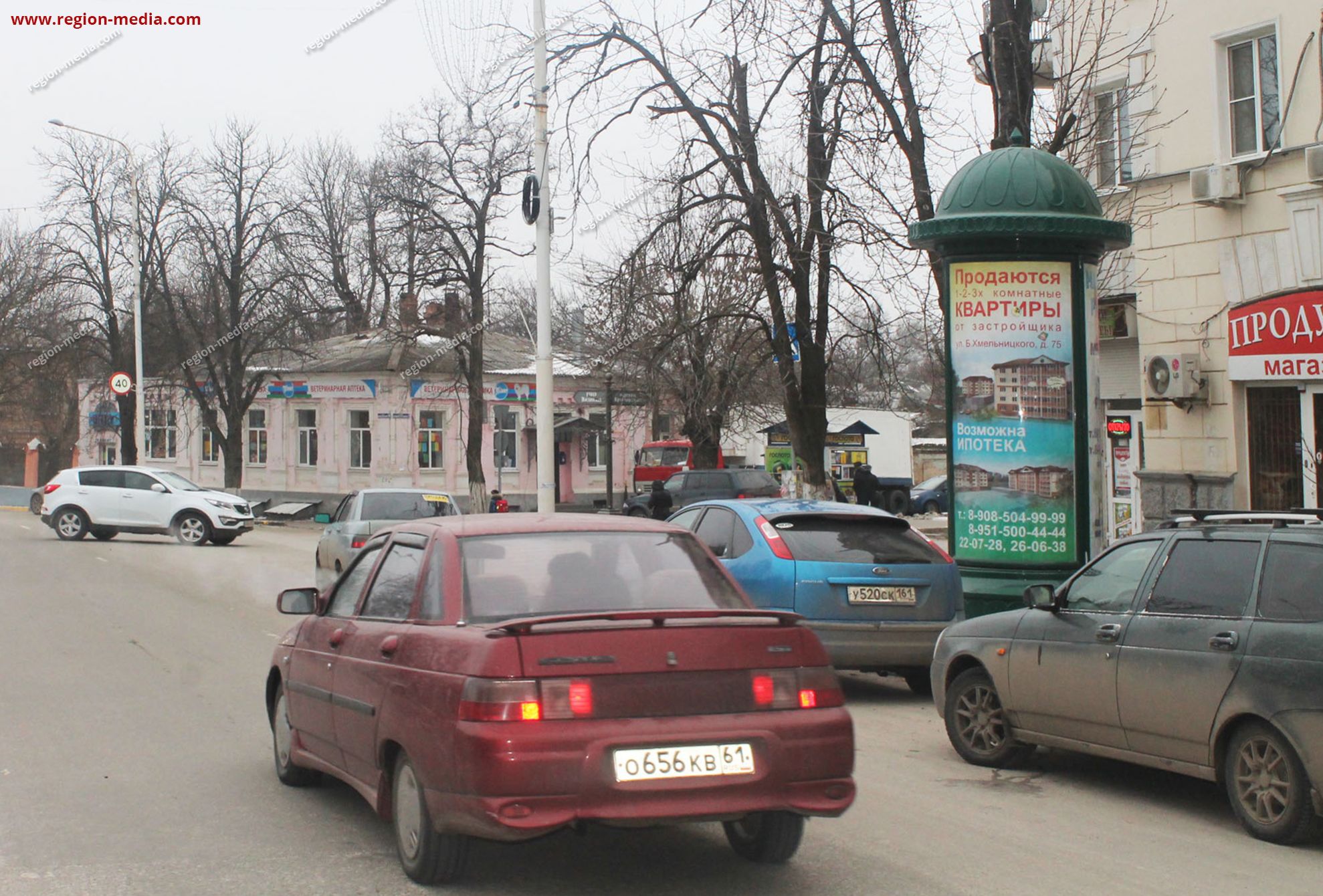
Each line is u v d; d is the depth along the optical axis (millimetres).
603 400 47719
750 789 4770
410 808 5164
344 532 19406
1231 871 5508
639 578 5543
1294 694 5805
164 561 24438
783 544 9727
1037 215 10898
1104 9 15445
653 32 19047
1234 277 15547
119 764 7547
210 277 43500
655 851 5750
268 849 5754
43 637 13523
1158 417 16609
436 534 5707
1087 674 6914
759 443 53875
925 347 18484
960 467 11398
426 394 45156
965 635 7914
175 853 5672
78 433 55406
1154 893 5184
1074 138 14523
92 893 5082
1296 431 15070
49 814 6383
